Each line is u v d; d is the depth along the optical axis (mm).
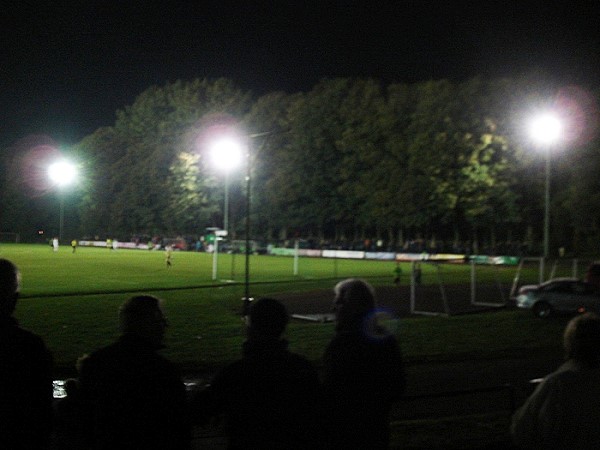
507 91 84312
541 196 82438
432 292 39844
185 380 16141
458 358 19984
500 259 67750
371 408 5312
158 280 45750
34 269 55562
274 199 100250
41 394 4863
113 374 4719
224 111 113500
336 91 97750
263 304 5148
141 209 117812
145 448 4684
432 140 86375
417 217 86938
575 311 28344
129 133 129250
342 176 95938
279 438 4902
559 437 4199
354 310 5469
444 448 9164
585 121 73500
